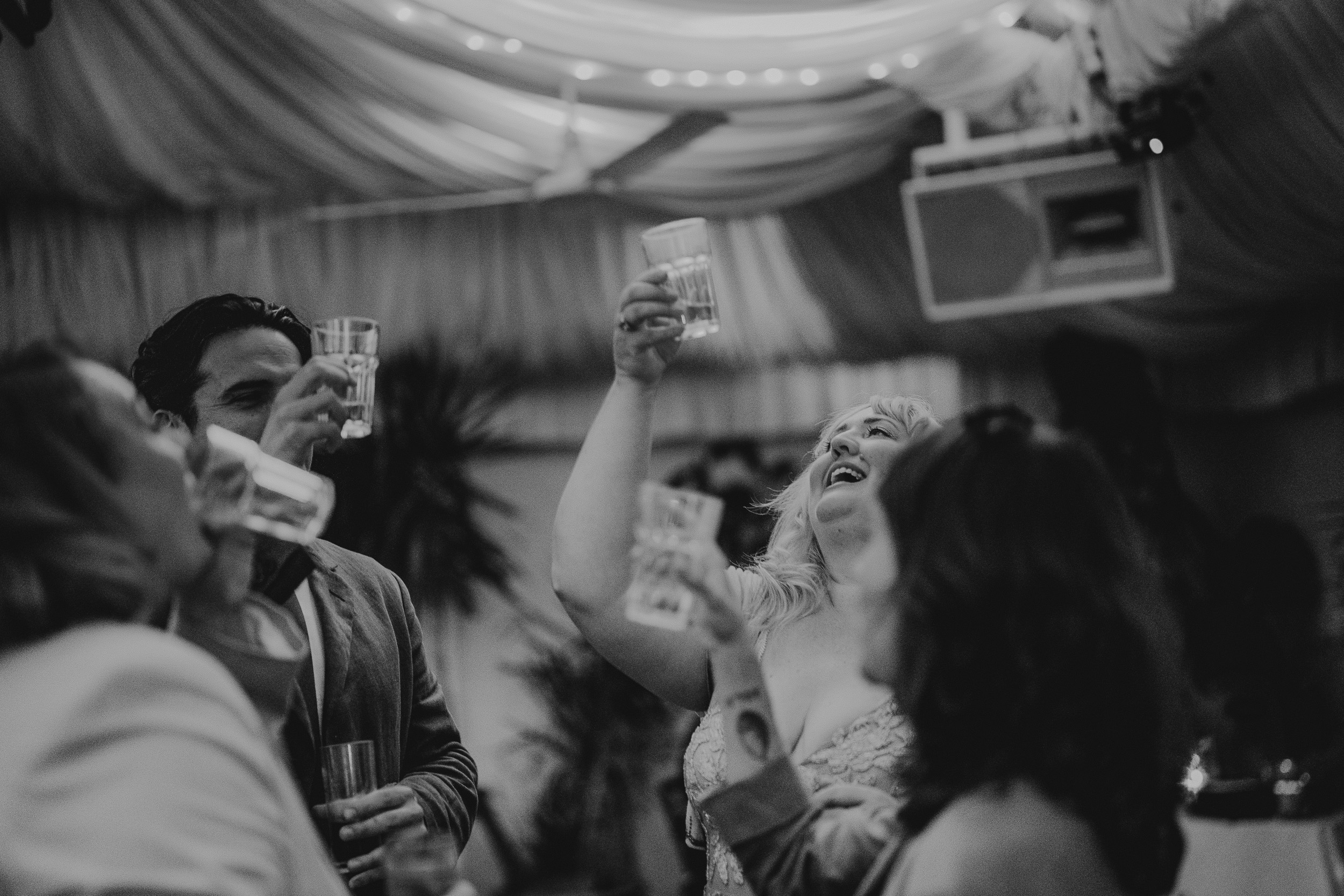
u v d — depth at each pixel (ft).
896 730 7.22
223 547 5.33
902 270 27.84
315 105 20.99
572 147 20.74
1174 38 16.16
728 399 31.07
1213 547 17.97
